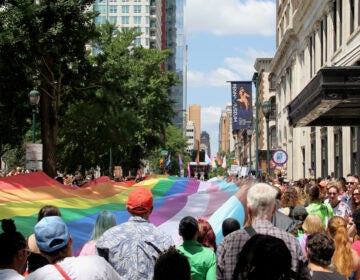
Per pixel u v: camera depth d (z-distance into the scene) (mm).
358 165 31297
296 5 55125
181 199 9664
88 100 31516
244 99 36375
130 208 5641
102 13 136500
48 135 29359
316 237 5691
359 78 18000
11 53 25656
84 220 8180
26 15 25078
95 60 31250
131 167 52812
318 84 18703
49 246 4496
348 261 6574
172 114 50719
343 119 26125
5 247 4652
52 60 28312
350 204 12945
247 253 3424
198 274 5824
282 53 64250
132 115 33312
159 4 153000
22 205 8289
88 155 45250
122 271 5289
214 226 8266
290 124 27391
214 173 86500
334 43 38469
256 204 5008
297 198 9945
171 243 5484
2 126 30906
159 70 49156
